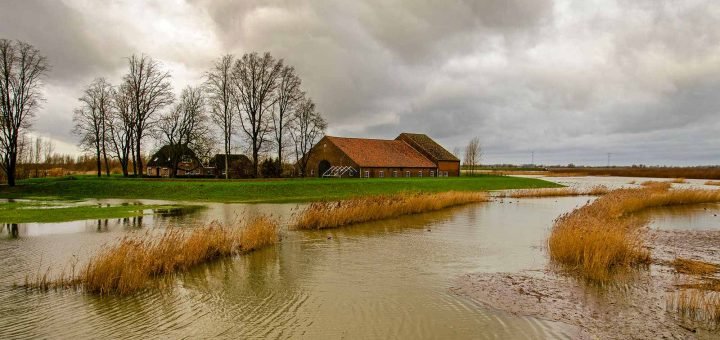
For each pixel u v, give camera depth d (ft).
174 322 33.17
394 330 31.78
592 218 65.05
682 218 99.60
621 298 39.29
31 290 40.63
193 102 214.28
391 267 51.49
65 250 58.34
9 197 150.82
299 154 247.50
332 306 37.17
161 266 47.52
